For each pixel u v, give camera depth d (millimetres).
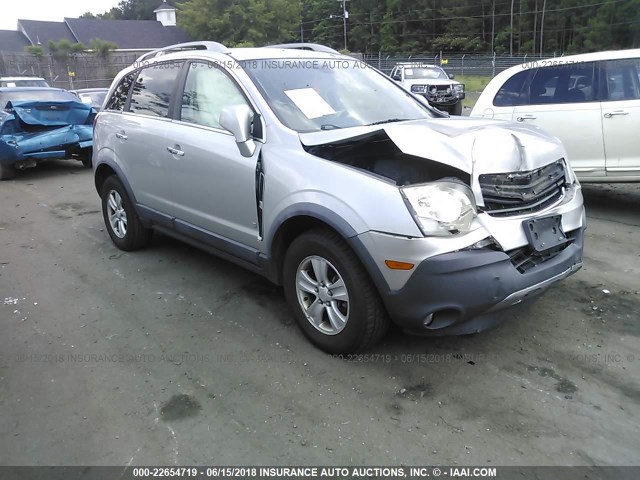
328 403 2990
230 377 3254
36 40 65750
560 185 3516
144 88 5008
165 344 3656
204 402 3029
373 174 3086
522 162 3172
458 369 3266
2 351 3617
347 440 2711
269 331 3785
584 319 3836
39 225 6699
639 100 5984
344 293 3232
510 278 2926
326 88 4180
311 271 3510
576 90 6359
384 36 81500
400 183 3213
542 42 72188
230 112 3576
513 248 2996
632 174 6129
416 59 46750
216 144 3986
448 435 2725
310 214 3227
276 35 69812
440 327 3002
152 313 4117
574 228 3424
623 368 3238
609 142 6164
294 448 2668
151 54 5211
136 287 4609
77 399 3088
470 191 2979
